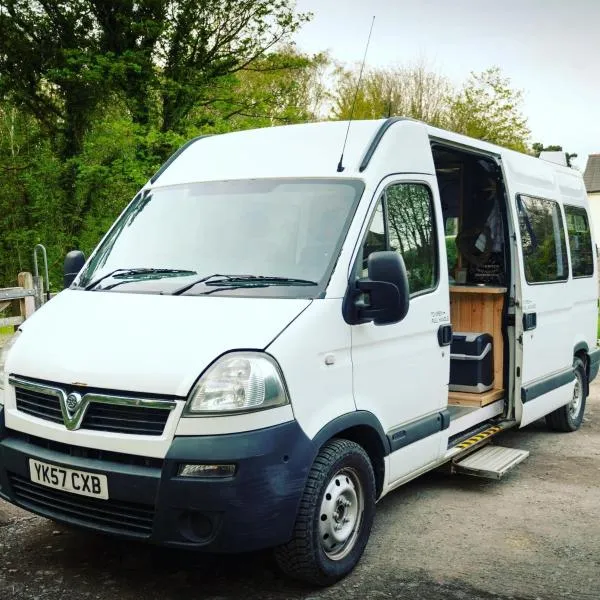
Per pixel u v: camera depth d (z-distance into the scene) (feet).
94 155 67.62
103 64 62.64
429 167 17.26
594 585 13.92
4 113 77.92
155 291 14.37
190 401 11.92
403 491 19.33
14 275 80.48
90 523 12.65
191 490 11.76
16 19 66.28
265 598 13.24
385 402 15.03
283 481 12.21
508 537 16.21
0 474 13.83
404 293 13.60
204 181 16.62
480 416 20.70
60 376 12.85
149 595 13.29
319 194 15.12
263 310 13.17
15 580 13.79
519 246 21.59
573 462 22.41
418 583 13.87
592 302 27.76
